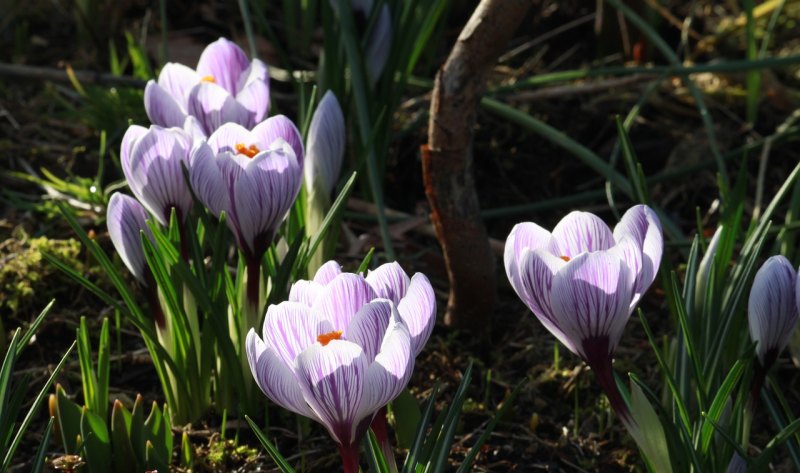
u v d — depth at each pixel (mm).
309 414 915
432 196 1112
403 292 936
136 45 1378
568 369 1125
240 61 1076
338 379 899
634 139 1321
